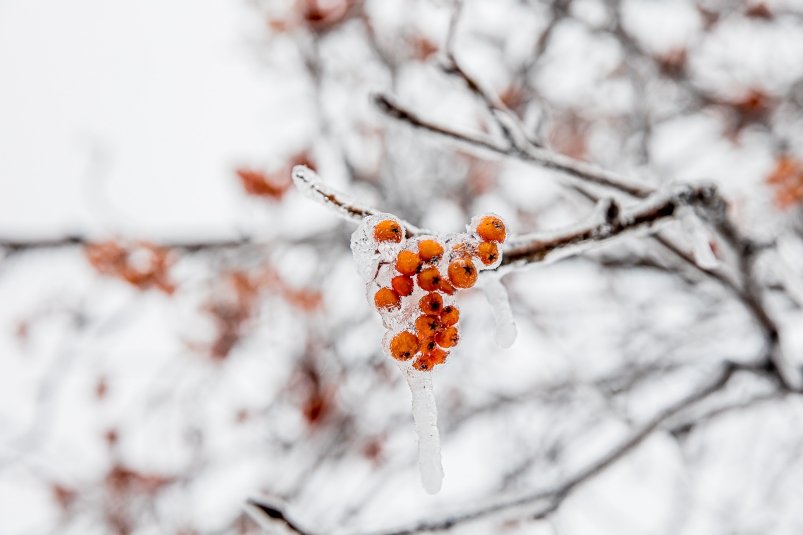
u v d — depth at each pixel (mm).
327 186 1316
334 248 4492
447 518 2158
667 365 4062
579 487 2420
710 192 1853
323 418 4715
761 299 2486
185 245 3678
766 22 5301
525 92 4910
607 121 5703
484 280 1530
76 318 4082
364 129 4629
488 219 1228
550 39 4801
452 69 2145
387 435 5148
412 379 1241
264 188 3760
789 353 2689
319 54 4363
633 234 1725
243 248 3859
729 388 2939
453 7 2072
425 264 1186
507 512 2295
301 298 4566
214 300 4551
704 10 5281
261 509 2016
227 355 4695
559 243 1608
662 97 5453
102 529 4875
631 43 4715
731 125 5516
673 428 3055
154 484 4887
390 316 1217
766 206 4145
